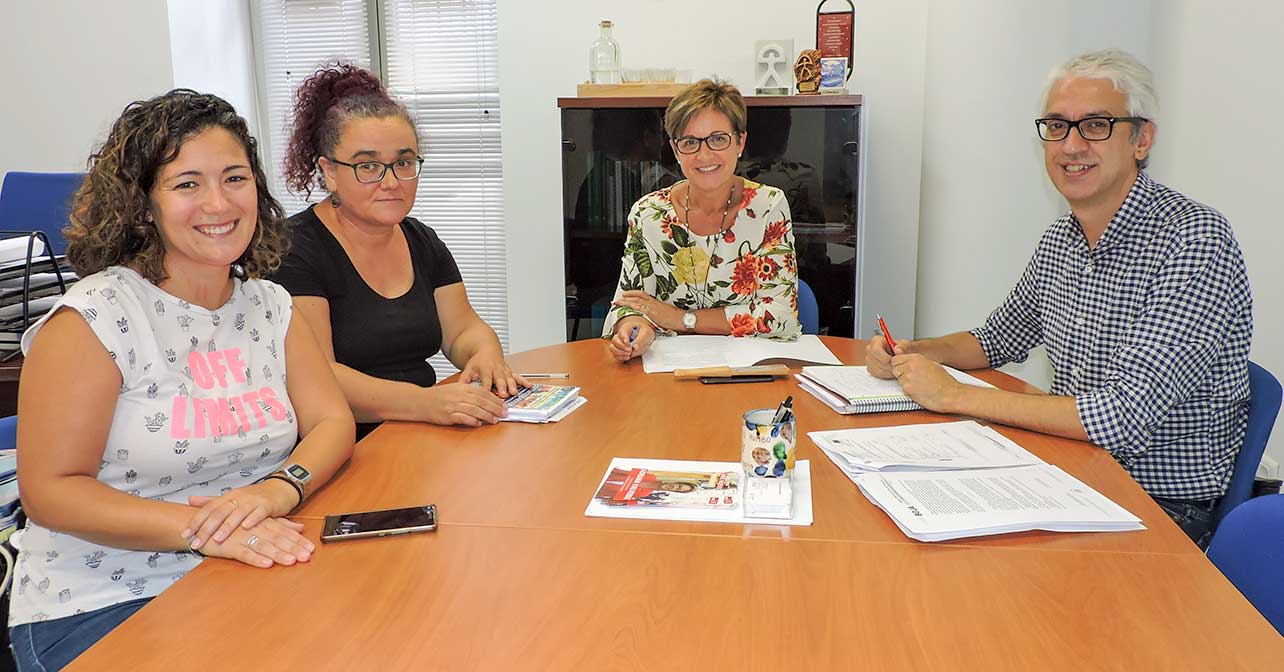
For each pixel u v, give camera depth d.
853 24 3.28
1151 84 1.81
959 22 3.20
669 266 2.65
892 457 1.54
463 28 4.19
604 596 1.13
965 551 1.24
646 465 1.57
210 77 4.19
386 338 2.18
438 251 2.44
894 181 3.61
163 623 1.08
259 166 1.56
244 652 1.01
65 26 4.07
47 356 1.35
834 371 2.09
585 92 3.25
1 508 1.74
